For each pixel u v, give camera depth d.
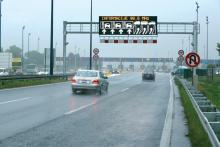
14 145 11.47
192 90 25.00
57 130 14.34
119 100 27.70
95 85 33.09
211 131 9.38
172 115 19.19
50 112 19.84
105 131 14.26
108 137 13.05
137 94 34.09
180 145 11.71
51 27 54.91
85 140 12.45
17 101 25.44
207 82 53.75
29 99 26.98
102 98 29.31
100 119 17.52
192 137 12.46
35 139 12.48
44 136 13.05
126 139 12.72
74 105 23.61
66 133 13.70
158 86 48.56
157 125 15.86
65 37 60.09
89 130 14.44
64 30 59.88
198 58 27.23
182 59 52.78
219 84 48.72
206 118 11.27
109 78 77.56
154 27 56.28
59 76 57.59
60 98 28.45
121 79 72.44
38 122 16.28
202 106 14.74
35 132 13.83
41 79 52.34
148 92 36.91
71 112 19.98
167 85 51.31
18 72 85.25
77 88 33.28
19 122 16.22
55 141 12.19
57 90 36.72
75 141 12.26
